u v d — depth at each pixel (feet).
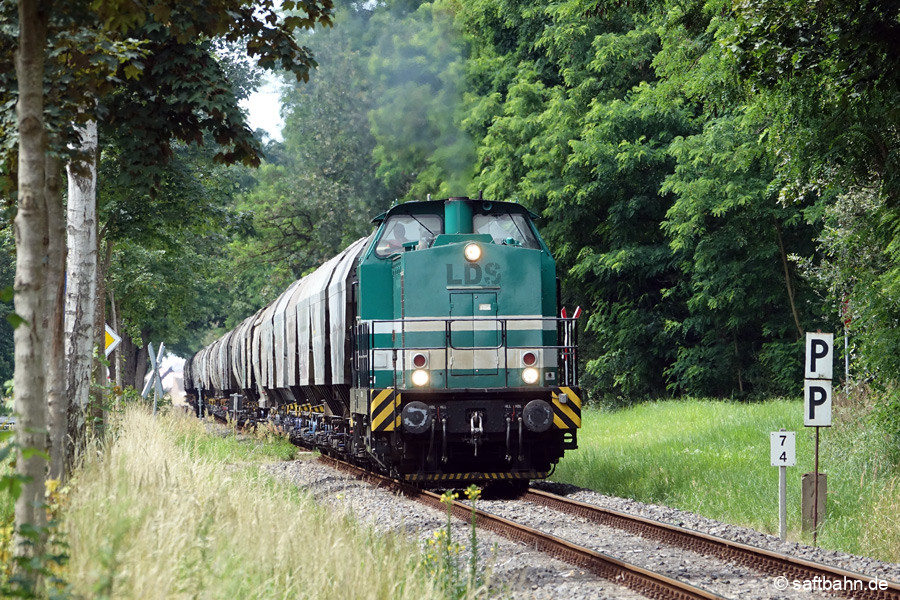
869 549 96.78
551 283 143.43
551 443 139.64
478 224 144.05
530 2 362.53
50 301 73.15
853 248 154.81
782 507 102.12
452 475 132.77
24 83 56.80
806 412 104.99
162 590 54.80
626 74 327.47
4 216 94.17
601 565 82.17
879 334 134.00
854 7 116.26
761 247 279.49
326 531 79.51
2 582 50.44
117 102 101.50
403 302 134.82
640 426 232.32
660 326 322.14
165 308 394.11
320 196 537.65
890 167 136.67
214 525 75.82
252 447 204.85
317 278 189.67
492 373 135.33
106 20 67.51
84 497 75.87
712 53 176.24
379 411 131.34
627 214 306.55
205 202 220.64
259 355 274.77
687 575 80.69
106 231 212.64
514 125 332.80
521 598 71.72
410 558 72.33
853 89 124.57
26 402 54.80
